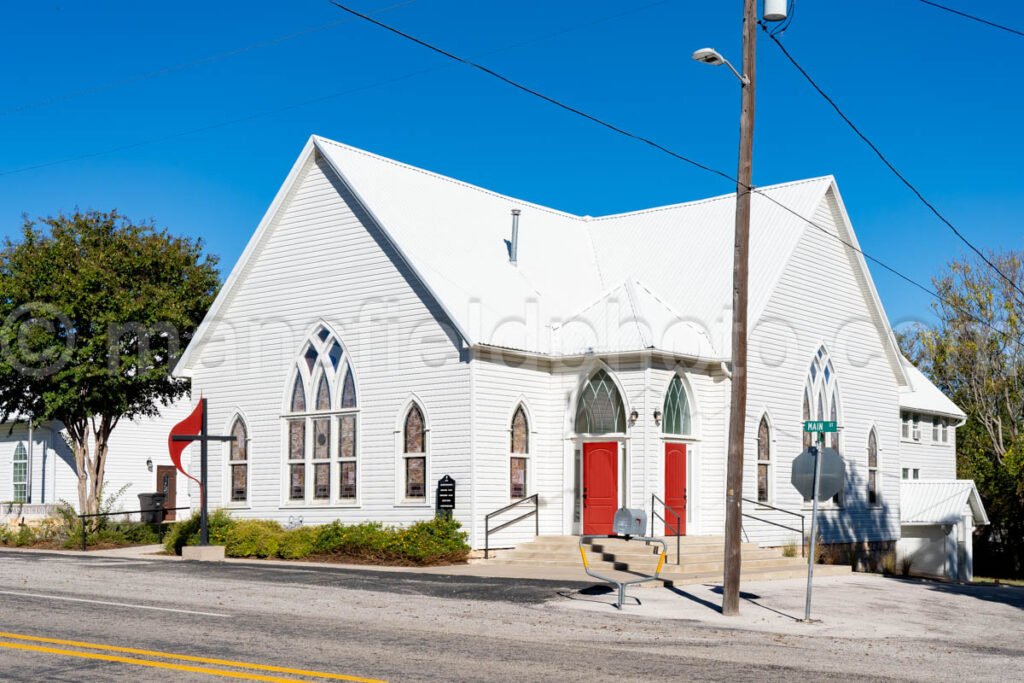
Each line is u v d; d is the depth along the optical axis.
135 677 11.27
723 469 28.83
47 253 35.34
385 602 18.31
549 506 28.59
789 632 16.83
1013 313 59.78
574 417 28.62
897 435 37.31
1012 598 23.22
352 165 30.42
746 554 27.05
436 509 27.42
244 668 11.83
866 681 12.16
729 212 34.06
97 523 34.34
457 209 32.16
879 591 23.12
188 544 28.88
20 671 11.52
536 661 12.79
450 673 11.81
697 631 16.39
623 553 25.30
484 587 20.72
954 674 13.08
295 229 31.19
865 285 35.81
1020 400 58.97
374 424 28.98
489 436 27.41
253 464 31.30
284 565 25.55
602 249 35.00
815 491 18.39
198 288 38.78
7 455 46.94
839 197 34.22
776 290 31.41
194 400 32.66
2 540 34.91
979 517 43.62
